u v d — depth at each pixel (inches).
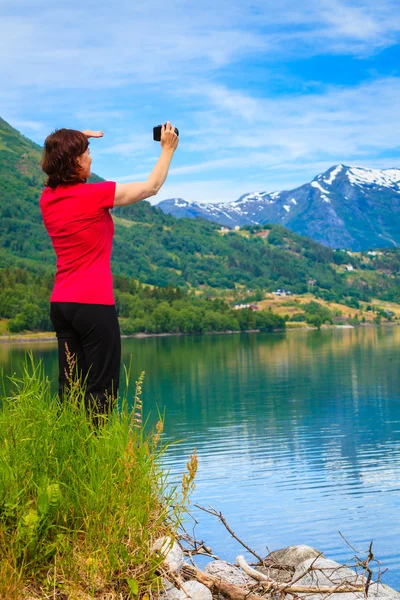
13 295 5467.5
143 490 117.7
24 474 114.3
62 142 132.3
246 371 3818.9
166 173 135.3
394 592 130.0
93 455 119.0
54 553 108.2
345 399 2497.5
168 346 6328.7
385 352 5270.7
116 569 108.7
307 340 7396.7
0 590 98.9
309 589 126.7
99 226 132.8
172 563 111.8
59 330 138.1
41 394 132.6
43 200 134.2
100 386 134.1
